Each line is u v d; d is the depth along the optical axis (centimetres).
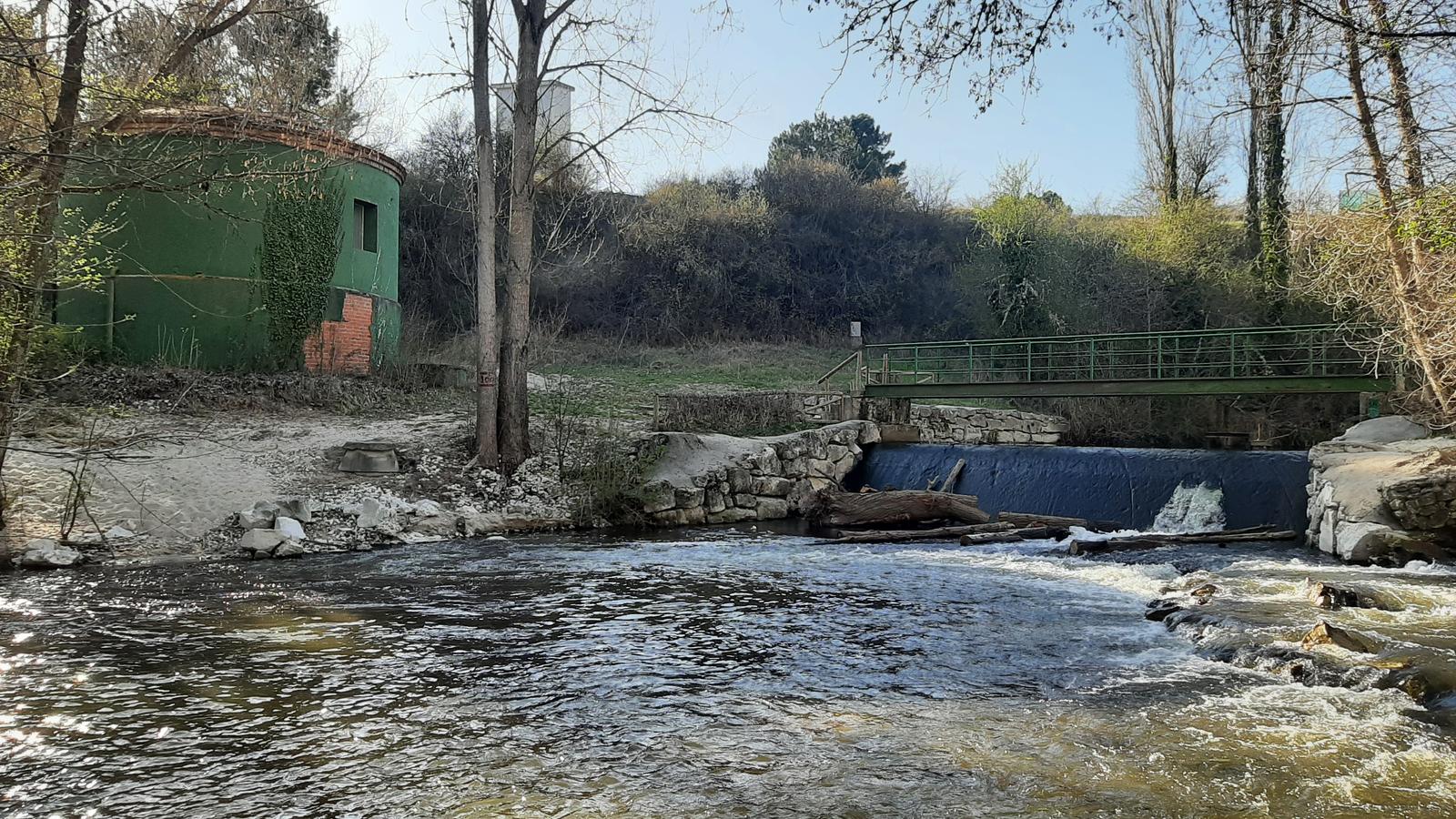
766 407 2205
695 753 587
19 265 1047
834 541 1542
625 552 1411
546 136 1848
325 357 2278
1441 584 1052
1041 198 3366
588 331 3950
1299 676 732
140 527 1329
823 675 762
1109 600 1071
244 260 2138
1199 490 1655
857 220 4578
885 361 2481
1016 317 3181
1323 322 2534
